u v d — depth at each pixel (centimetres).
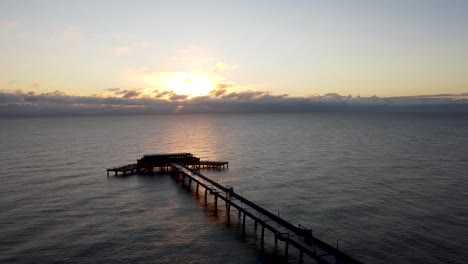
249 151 16062
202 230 5853
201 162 11725
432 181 9325
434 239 5325
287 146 17975
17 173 10725
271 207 7062
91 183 9431
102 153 15300
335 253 4150
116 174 10544
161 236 5597
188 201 7656
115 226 6050
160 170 11300
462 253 4828
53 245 5225
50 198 7856
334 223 6072
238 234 5669
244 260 4728
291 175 10381
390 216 6425
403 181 9356
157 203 7488
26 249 5081
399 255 4781
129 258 4812
